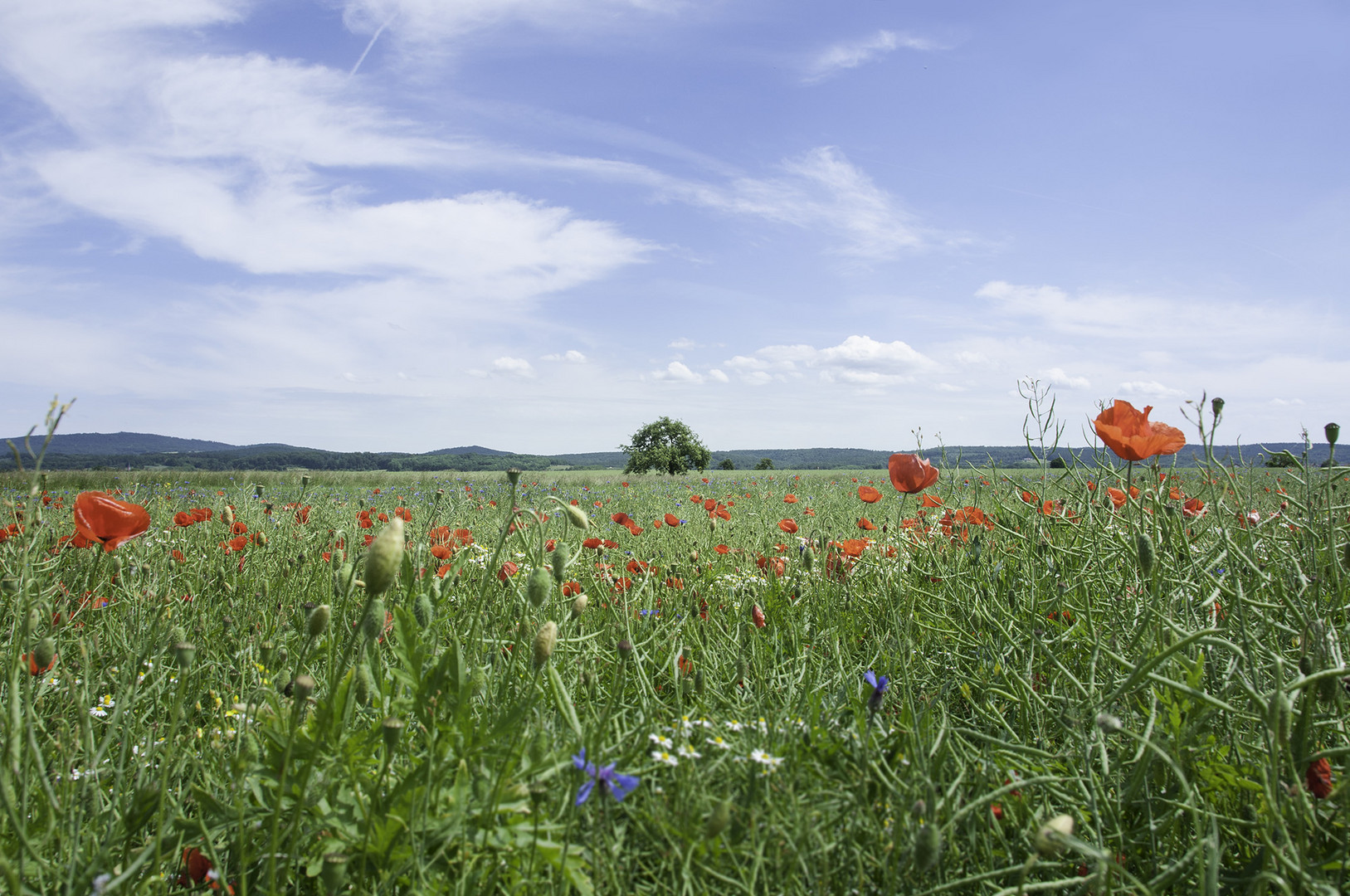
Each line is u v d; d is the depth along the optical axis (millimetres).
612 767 1476
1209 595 2506
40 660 1726
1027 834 1608
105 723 2297
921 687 2645
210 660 2805
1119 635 2629
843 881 1533
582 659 2596
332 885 1245
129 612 2969
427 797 1479
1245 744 1901
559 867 1431
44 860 1447
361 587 2684
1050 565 3344
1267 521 2744
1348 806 1459
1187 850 1732
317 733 1551
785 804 1632
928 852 1276
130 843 1666
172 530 5059
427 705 1724
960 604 3295
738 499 11711
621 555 4688
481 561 3967
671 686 2658
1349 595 2338
